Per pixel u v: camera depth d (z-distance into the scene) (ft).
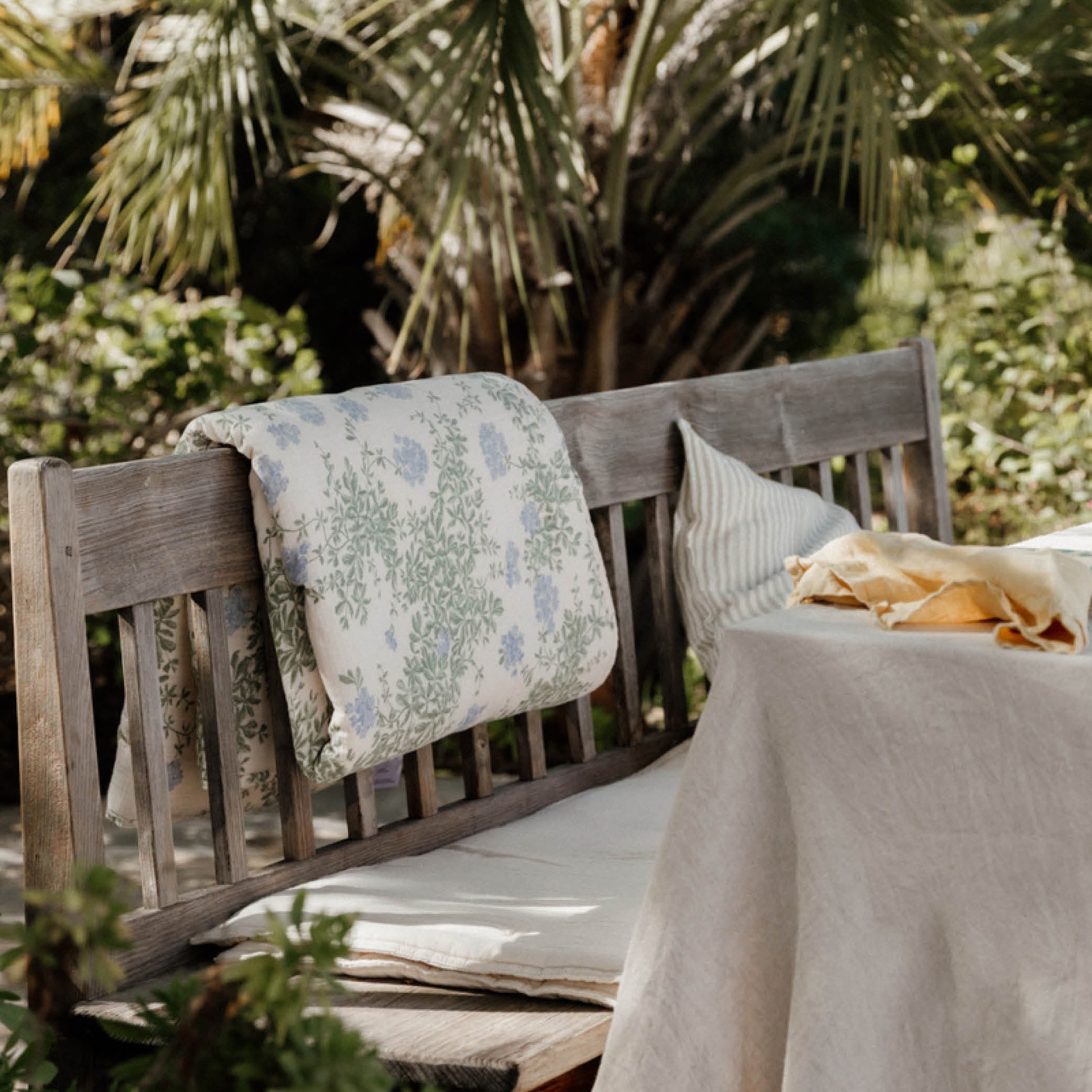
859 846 3.92
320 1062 2.68
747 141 16.05
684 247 12.94
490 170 9.88
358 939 4.95
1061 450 16.56
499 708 6.21
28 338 12.60
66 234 19.27
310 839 5.73
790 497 8.03
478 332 12.48
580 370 12.33
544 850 5.92
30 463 4.84
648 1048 4.05
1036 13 13.19
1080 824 3.62
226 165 13.34
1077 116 14.84
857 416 9.12
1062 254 17.03
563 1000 4.62
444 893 5.34
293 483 5.28
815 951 3.89
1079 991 3.61
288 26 14.42
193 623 5.39
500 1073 4.09
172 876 5.24
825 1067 3.79
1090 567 4.43
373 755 5.51
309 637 5.42
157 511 5.18
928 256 17.71
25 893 2.75
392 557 5.56
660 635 7.79
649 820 6.27
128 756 5.61
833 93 9.85
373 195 14.61
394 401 5.91
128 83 14.34
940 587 4.06
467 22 9.45
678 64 12.46
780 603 7.50
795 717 4.02
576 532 6.48
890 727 3.87
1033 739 3.67
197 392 13.21
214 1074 2.84
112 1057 4.76
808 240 18.47
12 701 12.41
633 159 12.59
